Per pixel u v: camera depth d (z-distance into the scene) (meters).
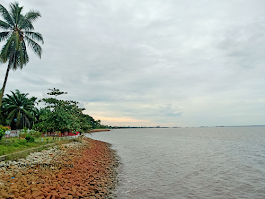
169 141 52.28
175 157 23.81
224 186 12.29
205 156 24.97
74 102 26.94
